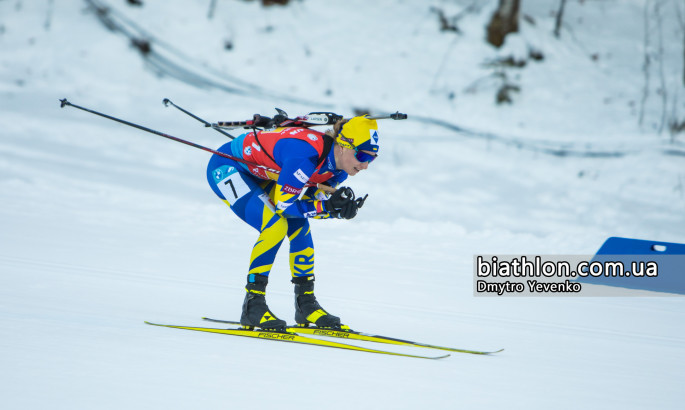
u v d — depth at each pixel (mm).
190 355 10156
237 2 58594
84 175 32250
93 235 21469
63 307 12922
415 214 33344
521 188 40781
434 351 12000
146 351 10141
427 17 58781
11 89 46219
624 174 43938
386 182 38844
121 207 26938
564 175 43344
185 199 30250
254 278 12688
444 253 23875
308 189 13383
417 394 8969
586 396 9461
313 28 57406
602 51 58656
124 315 12836
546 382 10133
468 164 43438
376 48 56031
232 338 11812
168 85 49812
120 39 52625
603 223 35562
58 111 43688
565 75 54938
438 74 53969
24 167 31922
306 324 13383
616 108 52719
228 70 52875
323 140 12547
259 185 13852
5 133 38438
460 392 9219
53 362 9070
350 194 11977
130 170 35094
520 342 13203
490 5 58500
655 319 16453
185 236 23000
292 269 13383
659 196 41469
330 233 25953
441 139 46594
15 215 23234
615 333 14648
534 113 51375
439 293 17844
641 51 59344
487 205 37031
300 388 8828
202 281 16953
